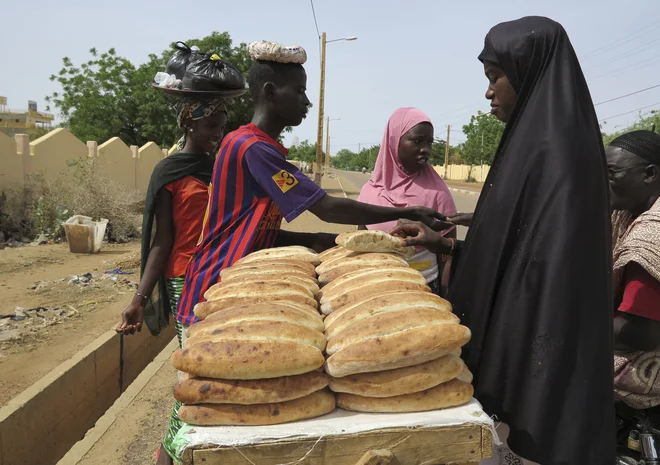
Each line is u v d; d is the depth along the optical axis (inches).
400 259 76.6
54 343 201.5
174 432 75.4
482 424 53.2
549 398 62.0
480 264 68.7
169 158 103.7
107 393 193.3
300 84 88.4
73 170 460.8
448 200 121.0
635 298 71.5
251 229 87.6
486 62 72.9
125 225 443.5
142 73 831.1
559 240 61.8
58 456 158.7
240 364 51.4
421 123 117.6
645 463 76.6
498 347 65.7
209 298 68.4
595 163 64.5
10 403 144.6
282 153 88.8
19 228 407.8
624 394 77.6
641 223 74.0
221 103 105.9
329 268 75.6
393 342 53.3
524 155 65.8
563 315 61.6
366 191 129.7
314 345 54.7
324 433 51.1
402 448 52.3
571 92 65.4
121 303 255.4
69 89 872.3
